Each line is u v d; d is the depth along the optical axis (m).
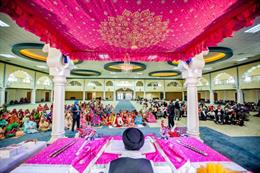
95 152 1.68
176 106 8.91
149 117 8.16
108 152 1.67
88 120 7.05
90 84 23.00
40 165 1.53
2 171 1.47
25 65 11.11
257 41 5.43
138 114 7.81
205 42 2.25
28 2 1.44
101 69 12.17
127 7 1.52
